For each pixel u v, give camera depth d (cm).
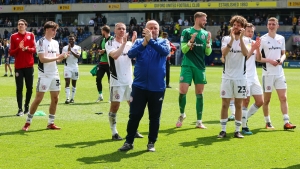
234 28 909
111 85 891
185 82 1038
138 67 787
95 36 5862
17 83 1209
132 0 5947
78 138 910
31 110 991
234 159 745
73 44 1483
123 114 1248
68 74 1486
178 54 5119
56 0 6231
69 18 6341
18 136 924
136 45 781
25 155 767
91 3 6053
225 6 5547
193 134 962
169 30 5528
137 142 874
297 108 1380
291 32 5291
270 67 1039
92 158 749
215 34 5588
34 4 6250
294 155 773
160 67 786
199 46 1037
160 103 796
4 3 6412
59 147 828
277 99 1616
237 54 914
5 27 6300
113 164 712
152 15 6028
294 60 4656
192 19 5831
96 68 1571
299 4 5319
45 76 981
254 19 5481
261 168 693
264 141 890
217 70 3844
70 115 1226
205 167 696
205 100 1596
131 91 807
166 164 712
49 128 1009
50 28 989
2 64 4528
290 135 954
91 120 1142
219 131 1000
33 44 1219
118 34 881
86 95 1738
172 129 1023
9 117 1177
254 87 1030
